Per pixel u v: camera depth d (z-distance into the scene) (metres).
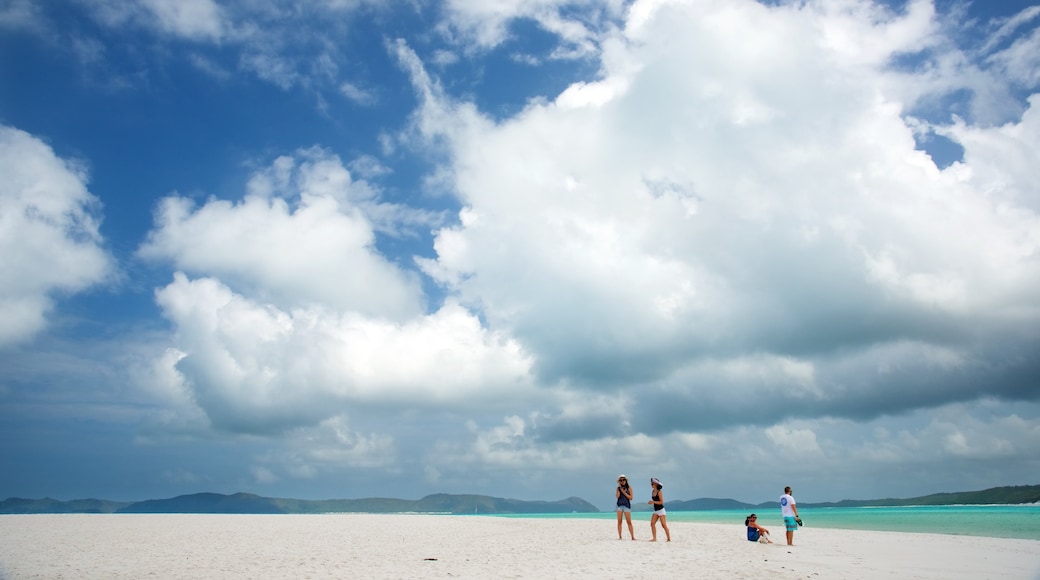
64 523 42.88
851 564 21.91
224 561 21.83
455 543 30.14
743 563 21.52
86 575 18.11
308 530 40.25
